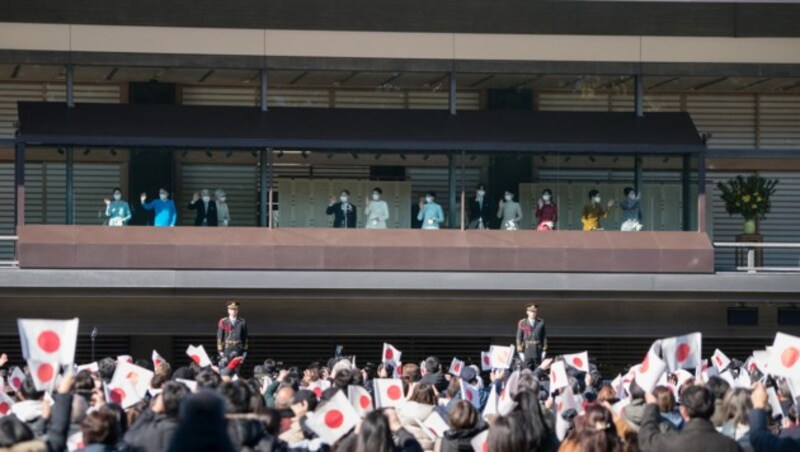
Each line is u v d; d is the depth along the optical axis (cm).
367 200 5378
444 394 2912
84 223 5238
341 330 5431
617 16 5547
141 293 5212
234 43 5572
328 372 3238
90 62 5491
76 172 5259
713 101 5966
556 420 2100
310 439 2048
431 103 5722
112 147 5291
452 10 5475
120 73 5591
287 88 5653
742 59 5803
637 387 2080
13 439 1500
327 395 2227
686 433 1664
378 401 2427
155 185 5294
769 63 5816
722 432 1922
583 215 5456
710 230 5697
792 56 5816
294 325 5409
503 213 5431
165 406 1694
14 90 5544
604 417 1622
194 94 5672
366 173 5419
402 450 1802
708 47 5781
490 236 5388
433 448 2062
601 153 5512
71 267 5153
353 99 5700
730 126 5972
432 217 5394
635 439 1770
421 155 5441
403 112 5591
